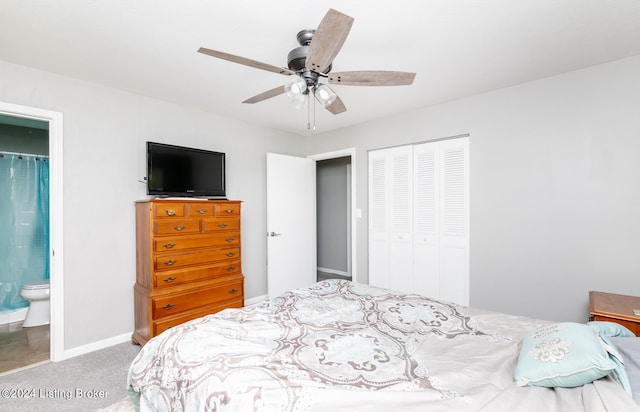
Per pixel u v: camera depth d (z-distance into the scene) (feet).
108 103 9.00
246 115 11.80
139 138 9.63
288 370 3.70
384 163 12.17
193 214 9.41
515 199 9.00
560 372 3.29
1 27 6.02
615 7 5.47
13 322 11.16
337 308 5.94
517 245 8.99
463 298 10.16
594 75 7.77
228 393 3.33
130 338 9.38
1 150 11.57
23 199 11.79
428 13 5.62
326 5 5.38
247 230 12.76
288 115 11.79
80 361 8.05
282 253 13.43
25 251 11.75
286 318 5.44
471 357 4.12
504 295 9.26
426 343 4.56
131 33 6.28
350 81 6.13
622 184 7.43
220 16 5.71
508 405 3.01
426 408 2.97
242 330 4.86
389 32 6.23
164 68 7.83
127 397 6.52
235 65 7.68
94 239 8.73
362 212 12.89
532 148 8.70
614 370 3.30
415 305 6.06
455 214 10.34
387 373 3.73
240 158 12.48
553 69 7.95
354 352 4.24
